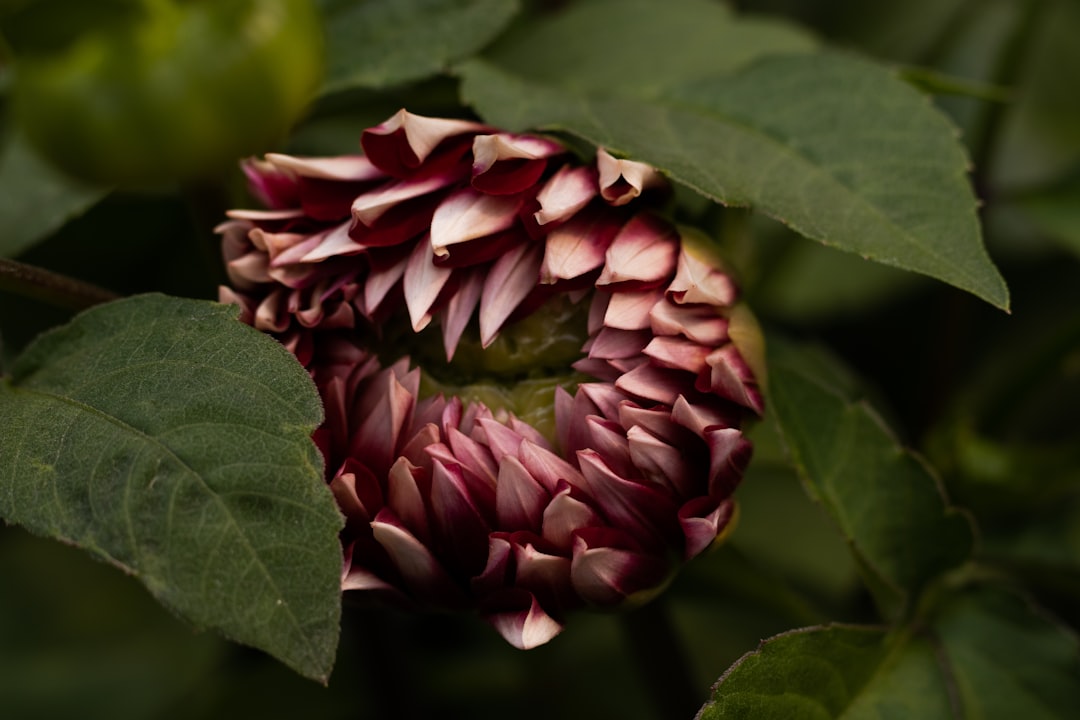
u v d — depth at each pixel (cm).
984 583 51
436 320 48
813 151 49
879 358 61
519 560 47
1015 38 57
